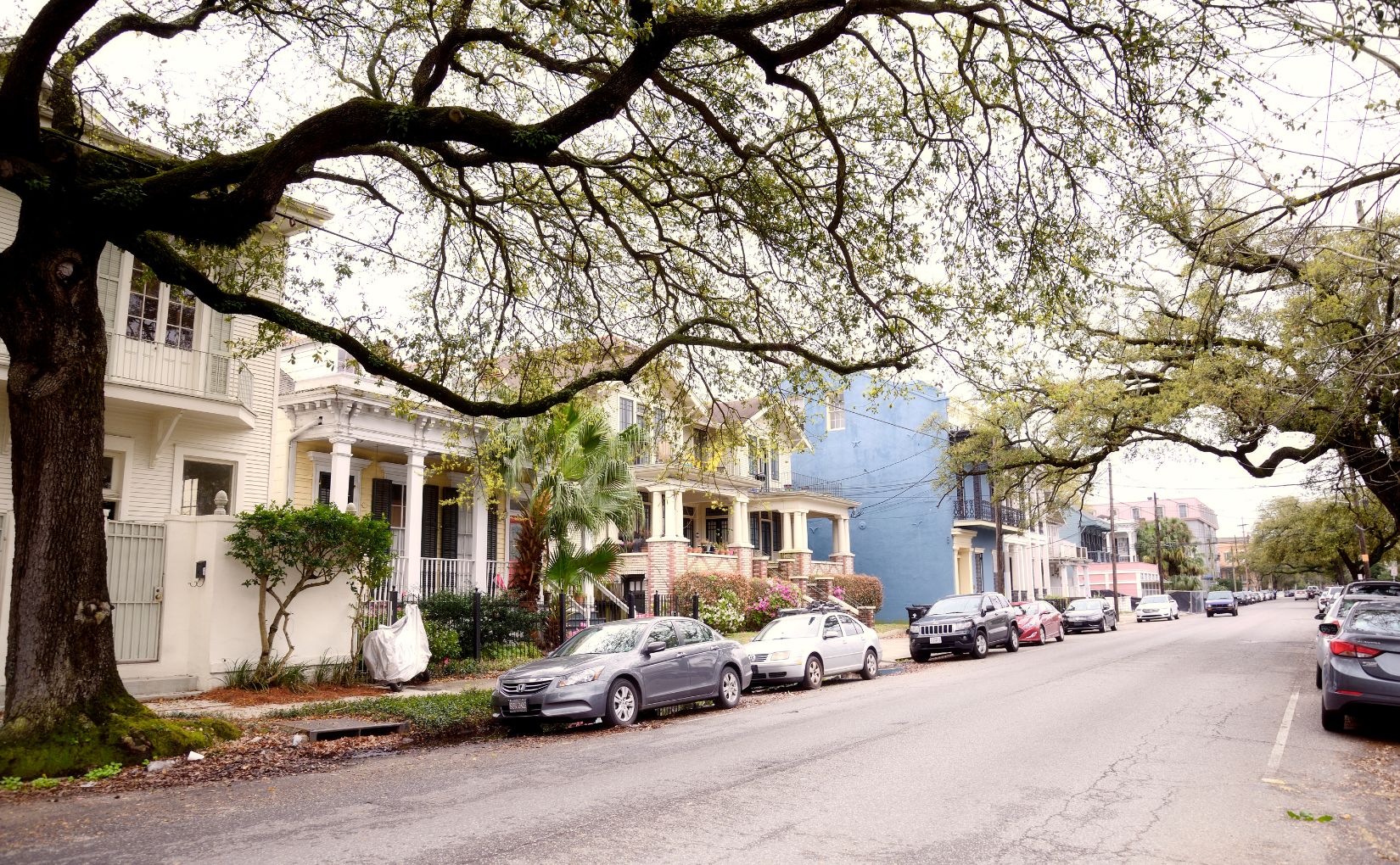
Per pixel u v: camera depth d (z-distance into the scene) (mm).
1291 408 11805
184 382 16062
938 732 10297
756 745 9680
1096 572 81438
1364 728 10406
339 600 15586
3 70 10203
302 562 14531
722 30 8961
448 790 7621
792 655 16578
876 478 45219
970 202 11328
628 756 9227
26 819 6625
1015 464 23734
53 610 8586
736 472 33719
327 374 23281
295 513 14203
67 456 8695
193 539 14125
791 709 13359
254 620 14320
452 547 26188
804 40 9391
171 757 8984
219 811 6871
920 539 43844
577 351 14648
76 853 5684
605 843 5801
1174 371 20062
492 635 18891
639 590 30703
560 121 8797
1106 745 9305
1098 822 6281
